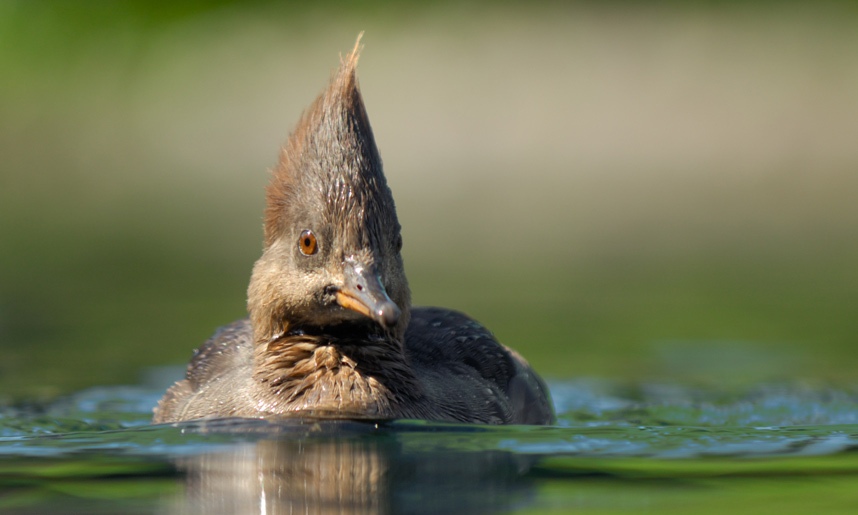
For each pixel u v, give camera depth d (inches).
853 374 493.0
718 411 419.2
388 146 1185.4
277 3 1417.3
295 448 302.0
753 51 1262.3
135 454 301.9
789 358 530.6
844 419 395.5
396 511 249.4
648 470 287.3
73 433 344.5
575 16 1327.5
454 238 927.0
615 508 253.3
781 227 971.9
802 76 1220.5
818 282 739.4
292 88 1288.1
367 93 1245.7
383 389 339.3
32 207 1079.0
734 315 638.5
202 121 1264.8
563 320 621.0
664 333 589.6
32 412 419.8
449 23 1338.6
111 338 577.3
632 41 1290.6
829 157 1144.2
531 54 1286.9
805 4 1316.4
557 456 300.4
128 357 534.3
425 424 330.0
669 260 829.2
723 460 299.3
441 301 666.8
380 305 316.5
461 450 303.1
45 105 1306.6
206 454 298.2
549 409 411.8
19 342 567.5
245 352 388.2
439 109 1222.3
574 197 1101.1
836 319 623.8
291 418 332.8
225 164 1204.5
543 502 257.1
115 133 1266.0
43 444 321.4
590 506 254.5
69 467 290.5
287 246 344.2
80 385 477.4
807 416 403.9
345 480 273.1
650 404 440.1
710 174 1147.9
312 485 269.1
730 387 470.6
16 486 273.4
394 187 1135.0
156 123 1273.4
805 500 260.2
